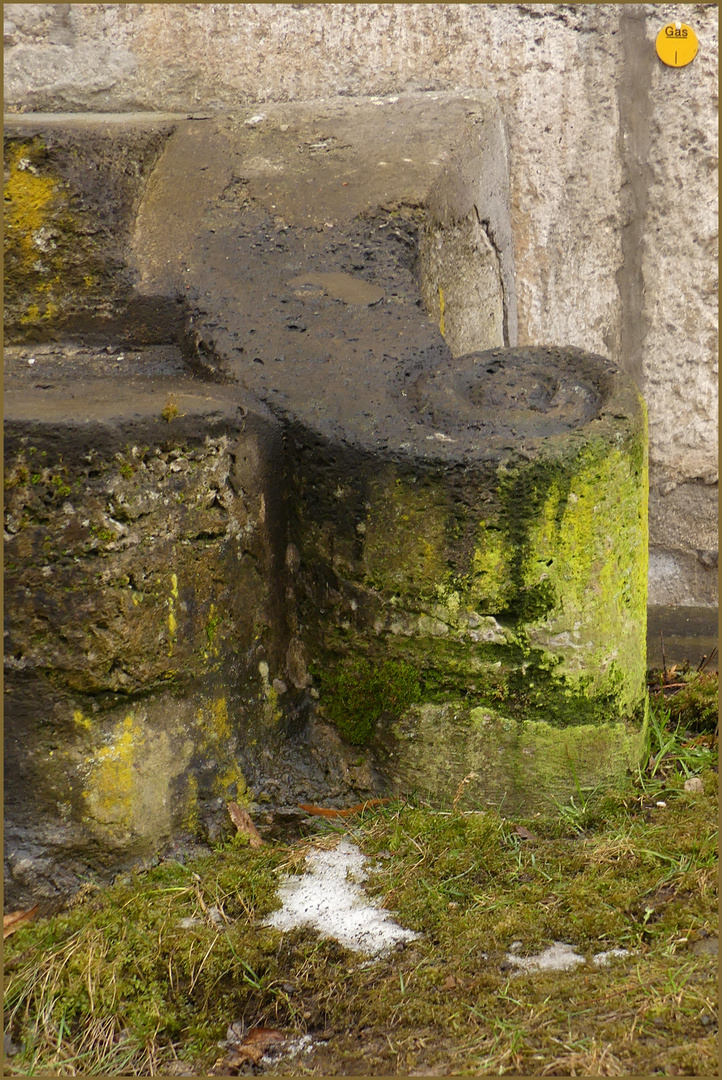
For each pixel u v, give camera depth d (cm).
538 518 238
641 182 401
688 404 414
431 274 338
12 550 226
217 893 230
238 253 318
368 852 245
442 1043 185
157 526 235
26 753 233
